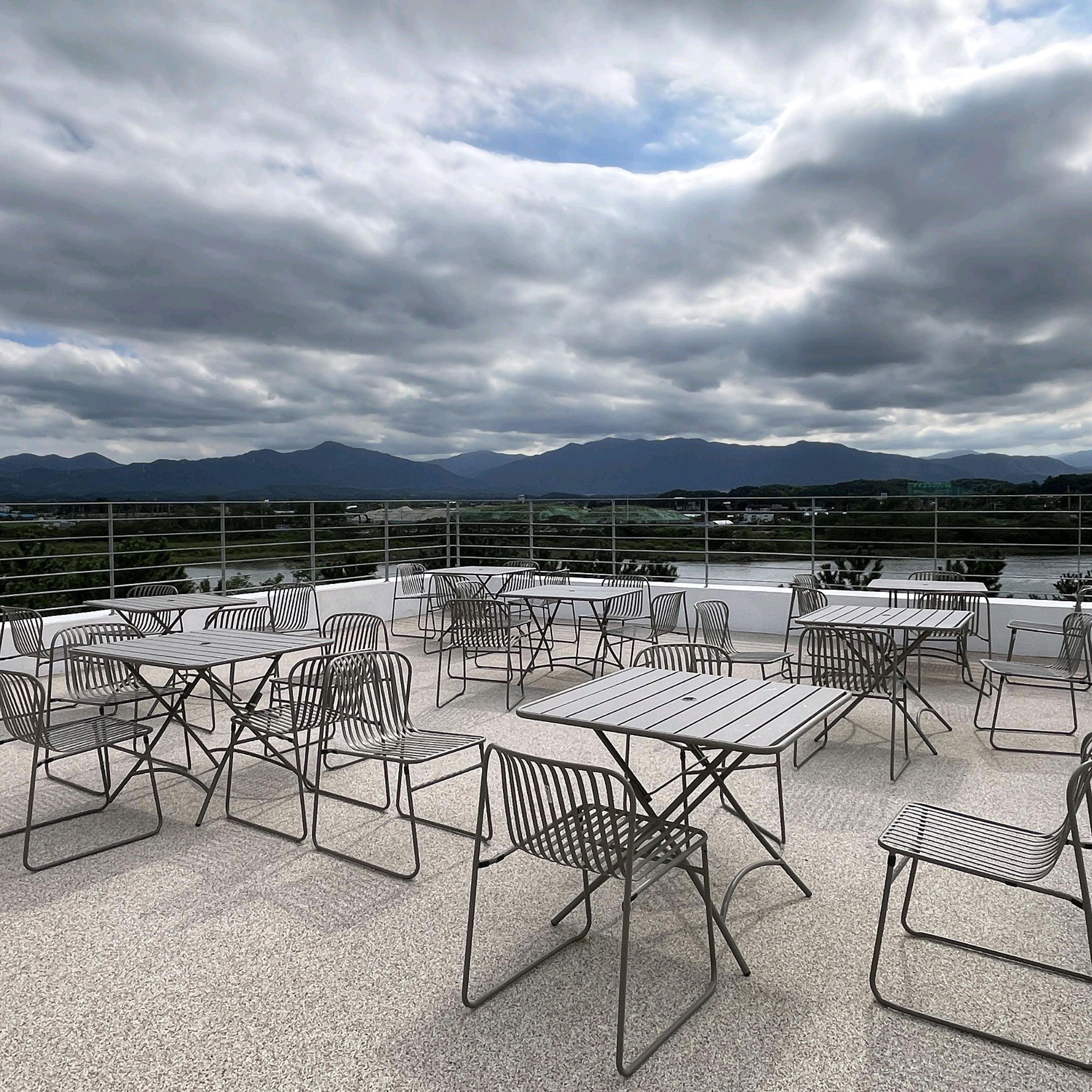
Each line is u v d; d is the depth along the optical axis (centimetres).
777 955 246
